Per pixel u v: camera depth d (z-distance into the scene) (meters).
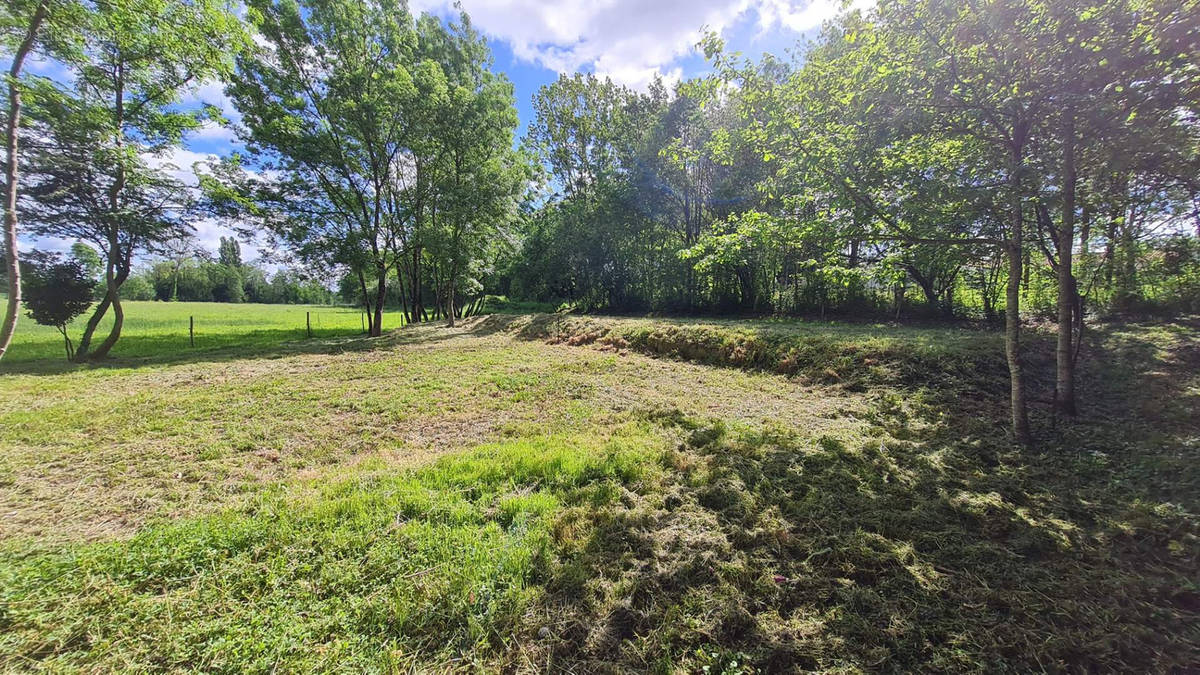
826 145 5.09
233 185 15.81
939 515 3.69
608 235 22.31
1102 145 4.61
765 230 5.95
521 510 3.74
